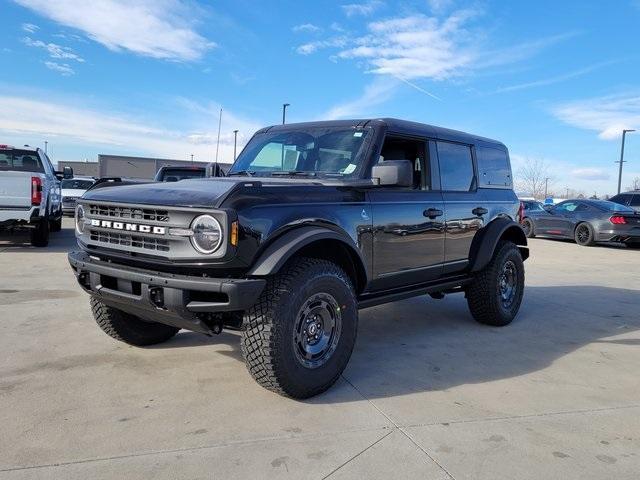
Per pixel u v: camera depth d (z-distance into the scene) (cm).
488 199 588
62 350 455
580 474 282
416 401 371
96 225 381
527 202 2122
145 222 346
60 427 316
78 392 368
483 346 516
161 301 341
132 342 464
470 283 578
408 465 284
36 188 1057
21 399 354
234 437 309
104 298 380
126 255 363
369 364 450
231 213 321
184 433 312
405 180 396
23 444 295
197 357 447
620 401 384
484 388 402
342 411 350
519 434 325
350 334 389
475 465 287
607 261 1255
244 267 332
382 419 340
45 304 614
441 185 525
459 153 557
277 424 328
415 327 584
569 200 1750
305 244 349
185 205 333
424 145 510
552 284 905
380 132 452
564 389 405
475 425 336
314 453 294
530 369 451
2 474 264
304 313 360
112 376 399
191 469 274
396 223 452
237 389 381
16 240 1278
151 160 4356
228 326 378
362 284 422
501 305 588
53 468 271
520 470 284
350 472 276
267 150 500
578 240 1664
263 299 346
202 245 326
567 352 505
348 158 446
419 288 500
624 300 769
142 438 305
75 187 2203
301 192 376
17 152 1212
